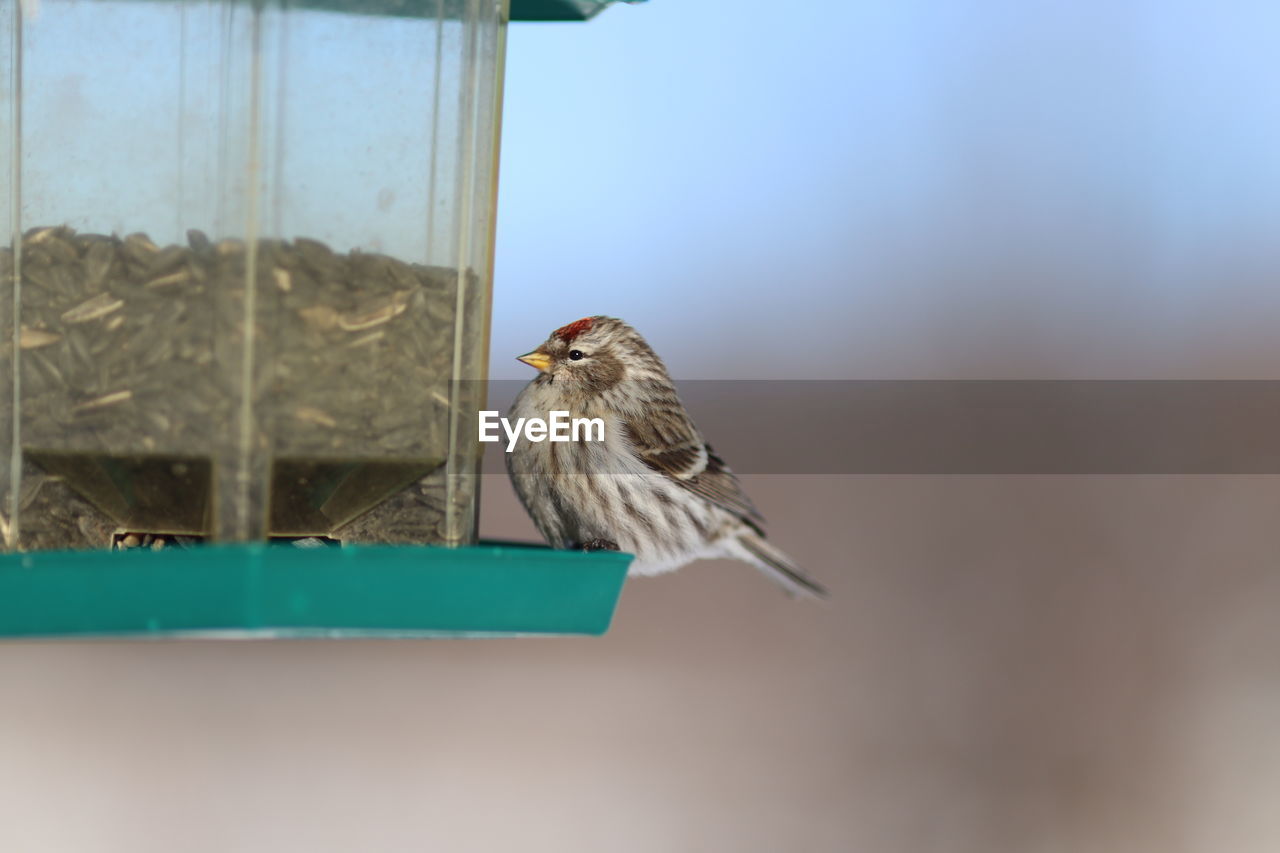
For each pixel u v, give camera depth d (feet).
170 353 29.22
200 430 29.01
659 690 61.77
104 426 29.50
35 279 29.78
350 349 30.14
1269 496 73.72
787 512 72.59
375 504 31.27
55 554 25.73
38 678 56.54
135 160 29.45
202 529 29.68
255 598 25.45
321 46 29.60
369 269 30.32
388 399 30.66
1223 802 58.18
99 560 25.70
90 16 29.43
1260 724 62.08
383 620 26.76
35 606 25.79
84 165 29.66
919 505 73.15
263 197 28.91
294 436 29.63
